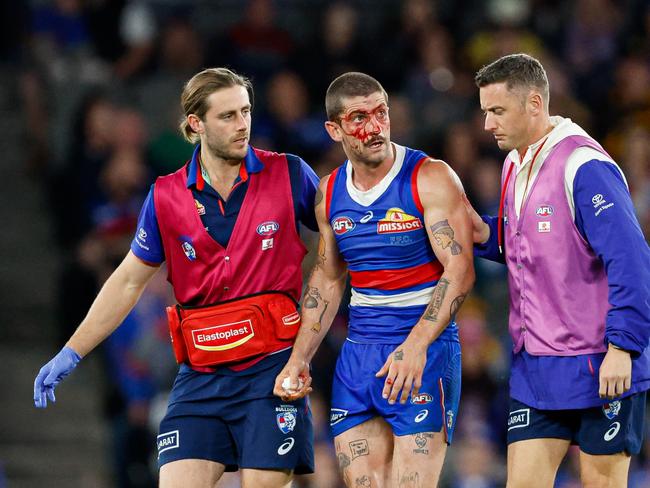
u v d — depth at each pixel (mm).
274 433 19828
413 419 19484
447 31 52469
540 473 19516
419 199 19484
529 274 19484
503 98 19250
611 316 18312
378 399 19688
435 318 19172
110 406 38906
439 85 48375
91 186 44219
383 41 50188
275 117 46562
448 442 19797
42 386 20531
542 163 19359
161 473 19938
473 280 19547
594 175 18750
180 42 50562
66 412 40531
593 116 49188
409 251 19625
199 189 20016
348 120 19234
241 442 20125
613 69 50156
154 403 37031
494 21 51375
